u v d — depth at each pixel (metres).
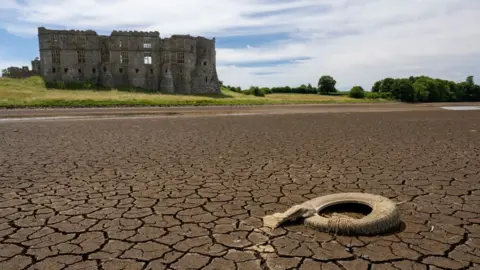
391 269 4.29
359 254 4.68
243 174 9.19
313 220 5.60
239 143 14.46
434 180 8.56
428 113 34.38
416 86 96.94
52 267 4.37
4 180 8.53
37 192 7.57
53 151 12.51
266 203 6.90
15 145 13.78
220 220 5.98
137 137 16.17
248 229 5.57
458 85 116.81
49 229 5.58
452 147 13.45
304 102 60.72
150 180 8.59
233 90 117.38
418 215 6.17
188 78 91.62
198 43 95.56
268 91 122.75
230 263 4.46
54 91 64.31
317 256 4.63
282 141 15.02
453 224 5.75
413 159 11.12
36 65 93.62
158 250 4.85
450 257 4.61
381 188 7.89
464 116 30.30
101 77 83.62
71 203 6.85
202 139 15.59
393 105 56.06
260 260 4.54
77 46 81.38
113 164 10.39
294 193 7.55
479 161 10.80
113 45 84.00
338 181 8.50
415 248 4.87
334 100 72.69
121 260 4.56
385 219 5.43
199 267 4.37
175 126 21.19
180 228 5.63
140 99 51.53
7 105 36.69
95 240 5.18
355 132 18.31
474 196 7.27
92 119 25.67
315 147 13.45
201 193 7.54
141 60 86.94
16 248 4.91
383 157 11.45
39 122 23.19
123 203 6.87
